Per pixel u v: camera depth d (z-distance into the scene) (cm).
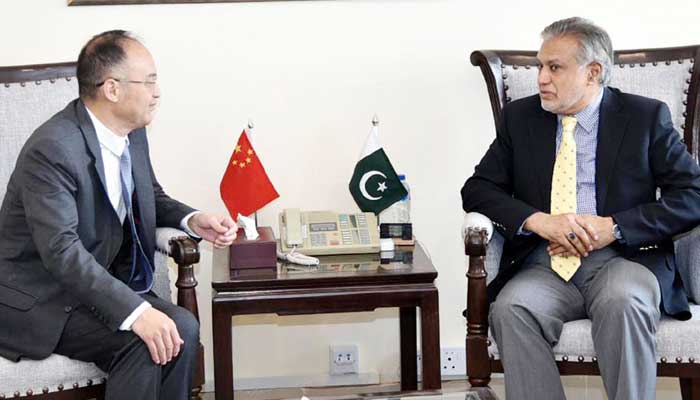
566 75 270
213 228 266
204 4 317
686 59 297
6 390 237
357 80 326
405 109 329
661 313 261
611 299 250
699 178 269
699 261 269
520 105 287
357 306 266
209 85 322
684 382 291
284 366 343
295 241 286
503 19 327
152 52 318
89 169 244
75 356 242
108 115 248
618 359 248
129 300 236
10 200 245
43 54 315
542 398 252
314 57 324
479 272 265
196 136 324
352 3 322
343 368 342
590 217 266
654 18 330
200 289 333
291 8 320
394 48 326
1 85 280
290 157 328
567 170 276
